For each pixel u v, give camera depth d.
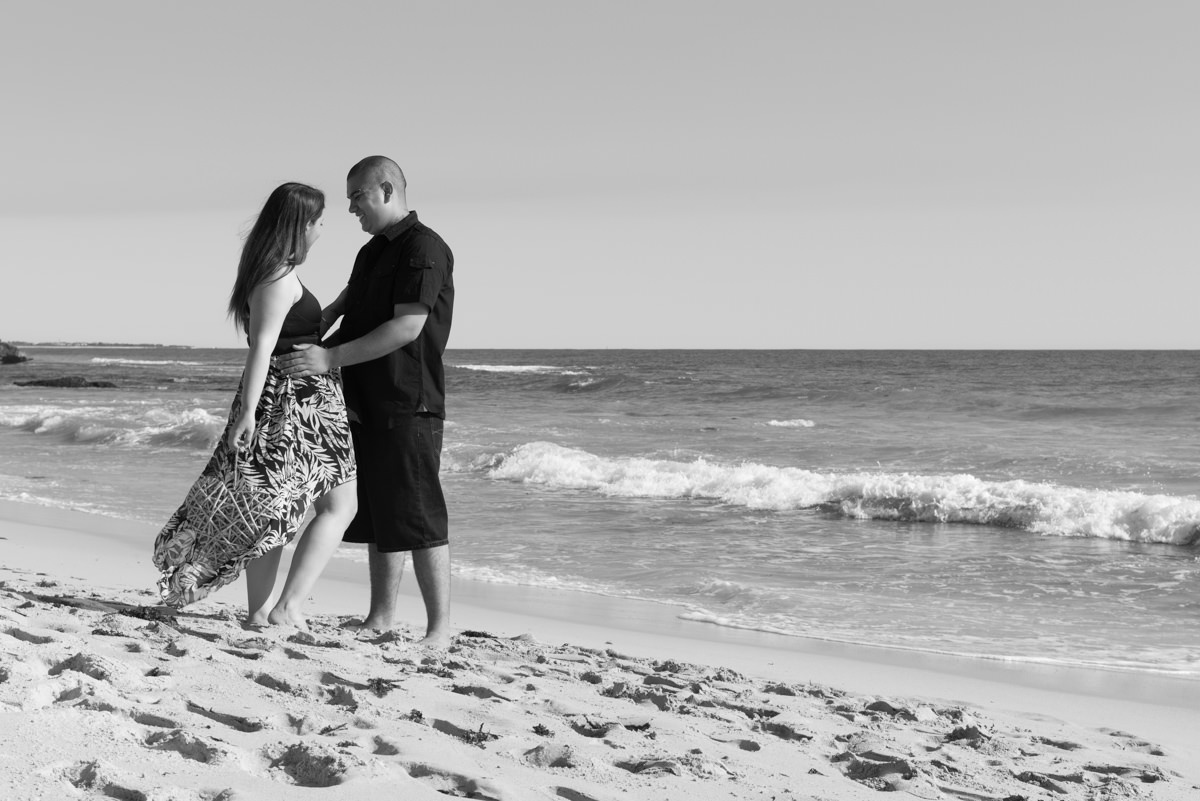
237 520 3.84
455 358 126.88
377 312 4.25
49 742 2.12
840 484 13.77
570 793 2.41
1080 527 11.95
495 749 2.74
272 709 2.75
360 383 4.35
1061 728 4.83
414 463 4.40
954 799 3.06
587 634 6.79
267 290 3.88
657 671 4.98
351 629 4.88
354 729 2.65
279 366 3.97
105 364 92.31
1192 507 11.53
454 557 10.02
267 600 4.30
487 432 24.42
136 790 1.92
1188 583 9.16
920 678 6.02
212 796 1.99
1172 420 27.00
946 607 8.18
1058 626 7.61
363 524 4.71
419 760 2.45
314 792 2.08
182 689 2.86
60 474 15.85
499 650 4.86
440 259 4.25
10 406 32.06
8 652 2.82
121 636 3.55
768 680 5.31
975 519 12.67
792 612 7.89
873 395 37.06
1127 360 93.94
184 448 20.19
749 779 2.85
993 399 34.59
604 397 40.34
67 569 7.70
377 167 4.23
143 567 7.99
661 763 2.80
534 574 9.20
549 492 15.09
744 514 13.14
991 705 5.41
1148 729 5.04
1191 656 6.74
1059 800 3.27
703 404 36.06
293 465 3.95
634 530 11.77
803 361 97.00
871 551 10.67
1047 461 18.42
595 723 3.27
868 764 3.32
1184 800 3.49
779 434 24.14
